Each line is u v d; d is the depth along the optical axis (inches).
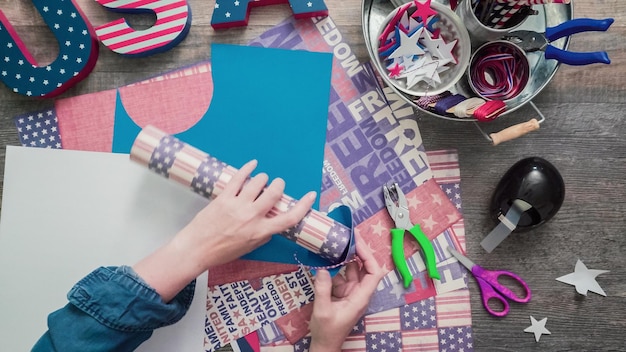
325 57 29.0
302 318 28.4
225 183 25.1
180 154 24.9
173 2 27.9
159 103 28.9
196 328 28.1
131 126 28.7
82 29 27.8
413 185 29.0
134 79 28.9
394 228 28.8
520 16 25.9
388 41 27.1
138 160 25.2
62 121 28.6
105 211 28.4
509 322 28.9
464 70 26.3
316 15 28.9
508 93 27.0
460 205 29.0
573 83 29.1
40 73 27.9
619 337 28.9
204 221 24.7
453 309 28.6
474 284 28.8
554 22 27.5
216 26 28.6
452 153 29.0
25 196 28.2
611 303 28.9
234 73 28.9
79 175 28.4
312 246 25.7
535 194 26.4
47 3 27.5
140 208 28.5
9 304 28.1
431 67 26.6
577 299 28.9
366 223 28.8
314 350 26.7
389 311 28.6
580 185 28.9
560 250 29.1
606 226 28.9
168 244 24.8
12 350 28.1
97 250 28.3
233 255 25.0
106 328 23.4
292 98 28.9
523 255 29.1
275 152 28.8
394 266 28.7
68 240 28.3
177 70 28.9
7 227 28.1
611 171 28.9
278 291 28.5
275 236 28.5
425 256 28.1
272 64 29.0
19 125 28.5
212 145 28.7
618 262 28.9
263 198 24.9
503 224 27.5
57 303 28.3
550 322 29.0
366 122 29.0
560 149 29.1
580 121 28.9
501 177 29.0
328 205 28.8
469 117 26.0
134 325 23.7
